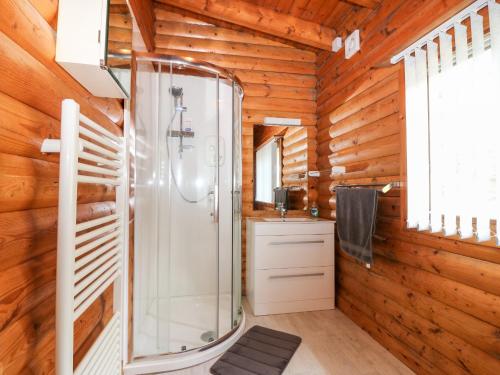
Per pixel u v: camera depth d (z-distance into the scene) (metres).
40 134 0.89
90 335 1.28
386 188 1.84
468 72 1.34
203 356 1.78
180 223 2.53
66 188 0.81
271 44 3.04
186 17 2.85
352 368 1.74
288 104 3.07
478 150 1.27
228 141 2.60
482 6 1.27
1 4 0.70
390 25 1.92
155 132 2.27
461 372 1.40
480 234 1.26
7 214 0.74
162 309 2.15
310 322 2.33
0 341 0.71
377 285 2.07
